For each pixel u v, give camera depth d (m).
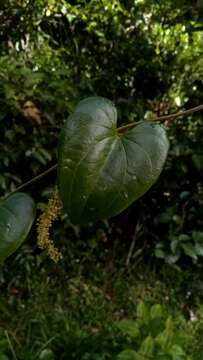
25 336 2.86
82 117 0.68
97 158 0.67
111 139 0.68
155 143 0.70
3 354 2.29
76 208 0.66
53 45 3.76
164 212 3.65
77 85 3.52
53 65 3.67
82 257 3.53
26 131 3.27
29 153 3.21
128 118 3.67
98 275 3.49
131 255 3.64
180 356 2.24
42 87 3.26
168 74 3.71
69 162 0.66
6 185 3.26
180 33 3.68
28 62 3.61
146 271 3.57
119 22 3.71
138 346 2.30
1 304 3.03
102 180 0.67
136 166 0.68
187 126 3.71
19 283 3.24
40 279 3.29
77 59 3.72
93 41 3.73
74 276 3.42
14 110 3.21
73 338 2.55
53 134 3.34
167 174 3.70
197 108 0.79
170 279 3.52
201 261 3.60
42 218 0.86
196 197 3.69
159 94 3.74
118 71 3.70
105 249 3.66
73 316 3.13
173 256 3.52
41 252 3.38
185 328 2.90
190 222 3.71
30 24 3.64
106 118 0.69
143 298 3.38
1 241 0.76
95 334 2.71
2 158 3.21
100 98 0.70
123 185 0.67
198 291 3.48
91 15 3.72
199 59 3.68
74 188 0.66
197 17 3.18
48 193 3.19
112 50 3.71
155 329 2.31
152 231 3.74
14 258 3.25
